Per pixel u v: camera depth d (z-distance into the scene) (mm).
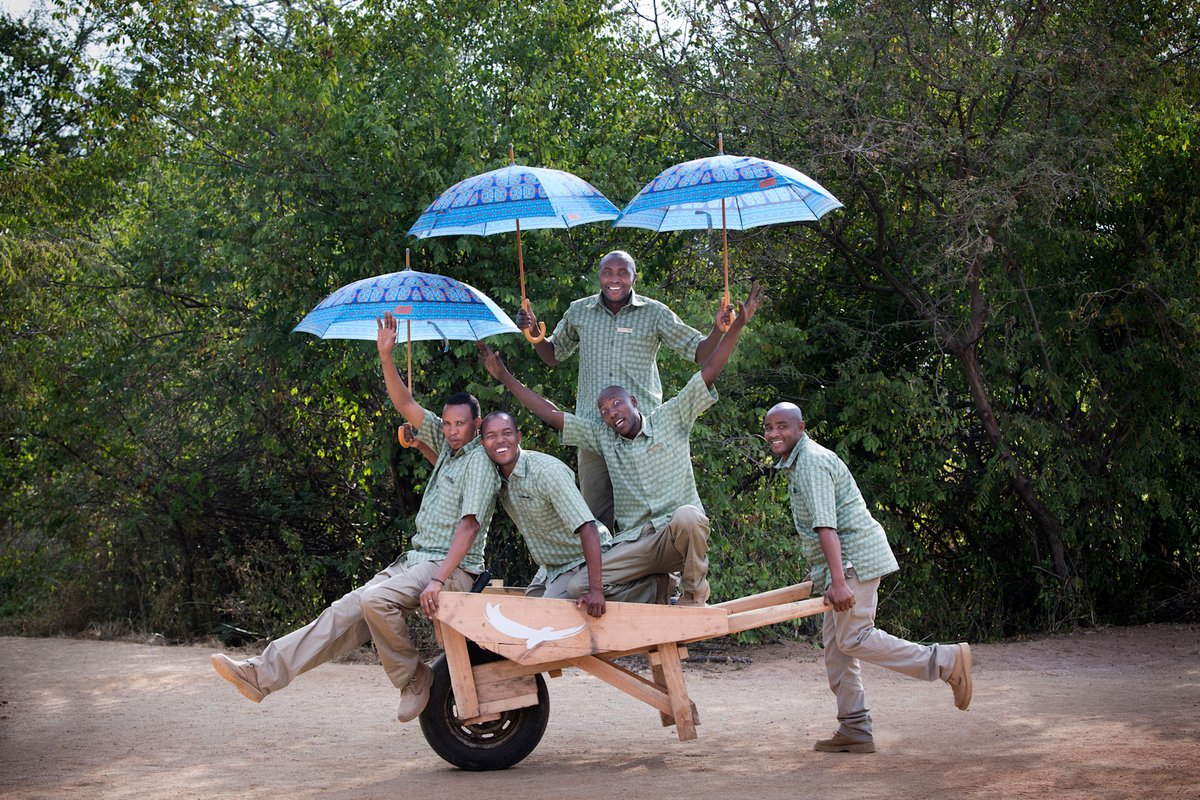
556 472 5582
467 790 5215
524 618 5441
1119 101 11898
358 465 12633
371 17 12898
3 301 12422
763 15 12547
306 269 11367
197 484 12633
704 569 5750
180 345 12625
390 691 8438
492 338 10555
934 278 12648
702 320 10898
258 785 5457
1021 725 6648
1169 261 12102
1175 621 12281
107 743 6633
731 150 12523
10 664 9852
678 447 5879
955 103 11961
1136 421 12117
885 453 12266
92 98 17734
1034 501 12172
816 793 4965
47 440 13062
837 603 5645
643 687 5707
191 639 11922
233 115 12047
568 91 12242
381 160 10953
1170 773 5258
